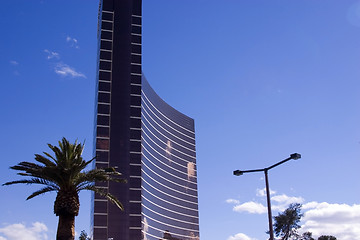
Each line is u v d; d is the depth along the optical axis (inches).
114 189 7101.4
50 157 1449.3
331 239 4576.8
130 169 7421.3
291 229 3924.7
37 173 1417.3
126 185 7190.0
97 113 7578.7
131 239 6943.9
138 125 7751.0
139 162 7514.8
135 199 7239.2
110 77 7864.2
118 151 7381.9
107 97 7706.7
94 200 6983.3
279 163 1381.6
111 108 7642.7
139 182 7377.0
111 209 6978.4
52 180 1434.5
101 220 6879.9
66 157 1422.2
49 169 1374.3
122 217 6953.7
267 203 1380.4
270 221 1352.1
